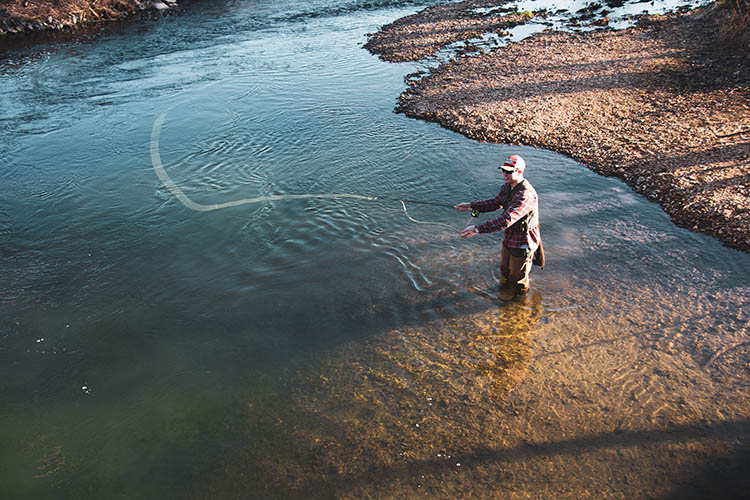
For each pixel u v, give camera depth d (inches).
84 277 275.7
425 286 258.7
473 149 417.7
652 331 219.1
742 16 617.9
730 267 258.1
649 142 393.1
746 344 207.2
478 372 203.2
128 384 205.3
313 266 279.1
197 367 212.5
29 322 243.1
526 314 235.0
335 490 157.9
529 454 167.2
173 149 442.9
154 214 338.3
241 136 466.0
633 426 175.0
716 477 155.3
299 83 618.8
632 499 150.6
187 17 1058.7
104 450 176.4
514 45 716.0
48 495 161.3
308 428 181.0
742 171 335.6
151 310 249.0
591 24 789.2
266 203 347.3
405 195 351.3
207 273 276.2
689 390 188.2
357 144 439.2
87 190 374.3
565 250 281.0
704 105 443.2
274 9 1123.3
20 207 352.2
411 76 621.6
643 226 300.0
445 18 940.6
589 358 207.5
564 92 515.5
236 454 172.1
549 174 368.2
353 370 207.3
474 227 219.0
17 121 523.2
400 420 182.5
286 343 223.9
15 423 189.3
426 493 155.8
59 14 953.5
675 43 628.1
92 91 613.9
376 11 1062.4
